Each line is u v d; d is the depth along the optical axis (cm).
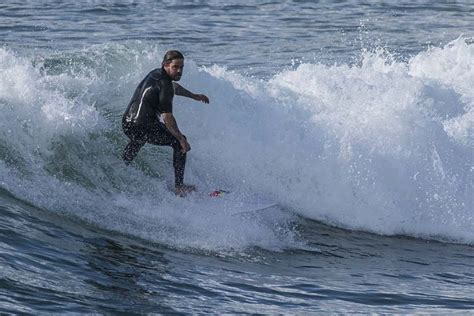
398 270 3078
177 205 3216
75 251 2641
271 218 3453
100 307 2214
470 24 7988
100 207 3066
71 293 2275
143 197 3222
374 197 3659
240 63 5916
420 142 3784
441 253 3394
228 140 3600
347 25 7788
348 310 2481
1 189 2942
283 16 8219
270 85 3897
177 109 3559
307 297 2581
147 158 3378
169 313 2262
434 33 7481
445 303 2648
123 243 2823
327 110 3822
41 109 3203
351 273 2966
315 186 3634
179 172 3241
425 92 4066
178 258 2811
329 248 3281
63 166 3167
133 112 3166
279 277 2789
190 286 2536
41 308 2120
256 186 3572
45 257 2522
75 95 3416
